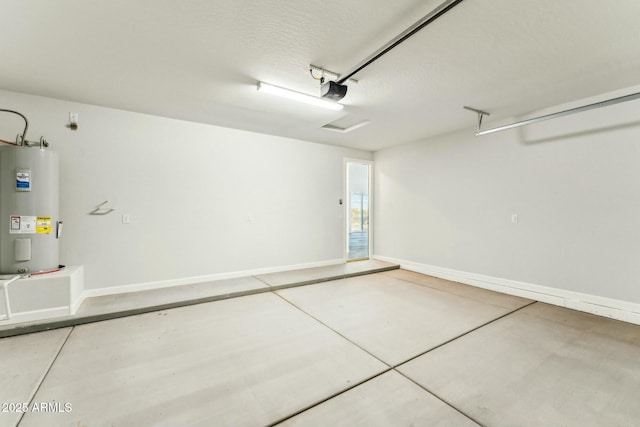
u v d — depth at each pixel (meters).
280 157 5.09
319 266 5.55
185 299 3.50
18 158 2.86
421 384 1.96
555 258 3.58
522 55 2.41
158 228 3.98
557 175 3.56
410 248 5.51
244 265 4.72
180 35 2.16
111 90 3.12
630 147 3.03
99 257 3.60
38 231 2.97
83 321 2.92
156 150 3.95
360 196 10.03
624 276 3.07
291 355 2.34
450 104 3.52
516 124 3.43
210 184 4.38
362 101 3.42
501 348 2.46
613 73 2.73
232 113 3.84
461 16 1.91
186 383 1.96
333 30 2.10
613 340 2.60
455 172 4.72
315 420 1.62
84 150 3.50
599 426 1.58
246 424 1.59
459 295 3.94
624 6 1.81
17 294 2.76
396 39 2.07
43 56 2.44
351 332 2.77
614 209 3.13
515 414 1.67
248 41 2.23
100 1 1.78
